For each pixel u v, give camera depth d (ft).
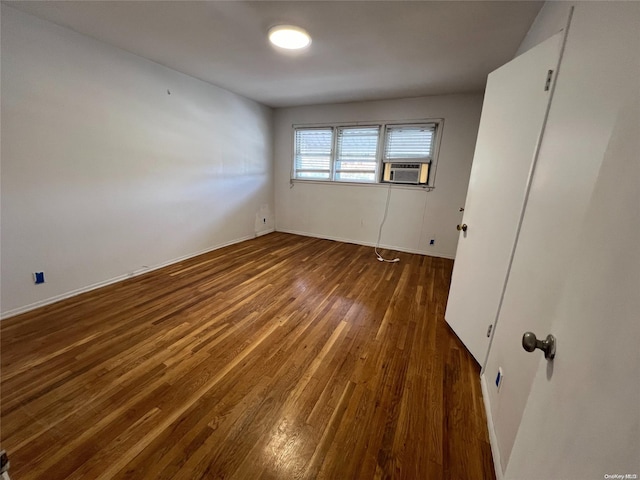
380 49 7.77
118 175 9.04
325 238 16.70
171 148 10.69
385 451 4.09
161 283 9.55
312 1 5.58
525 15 5.83
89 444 4.00
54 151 7.41
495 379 4.70
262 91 12.71
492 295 5.46
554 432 1.83
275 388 5.20
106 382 5.16
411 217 14.28
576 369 1.73
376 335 7.02
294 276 10.66
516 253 4.52
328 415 4.66
